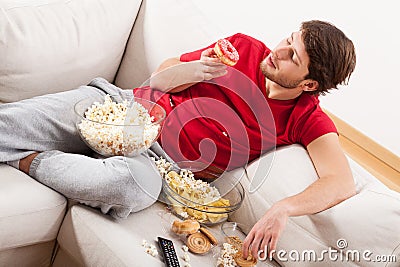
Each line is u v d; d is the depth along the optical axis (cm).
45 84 204
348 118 245
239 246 174
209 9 252
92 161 175
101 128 179
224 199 183
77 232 169
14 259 173
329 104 250
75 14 209
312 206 169
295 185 176
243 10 250
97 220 170
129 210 173
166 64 201
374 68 233
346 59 187
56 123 183
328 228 166
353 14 235
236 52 196
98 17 213
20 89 200
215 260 170
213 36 216
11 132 177
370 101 236
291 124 191
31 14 199
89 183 169
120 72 229
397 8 221
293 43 190
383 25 227
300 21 245
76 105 188
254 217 181
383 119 232
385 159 230
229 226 182
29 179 173
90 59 213
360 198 168
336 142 185
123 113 193
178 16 213
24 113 179
